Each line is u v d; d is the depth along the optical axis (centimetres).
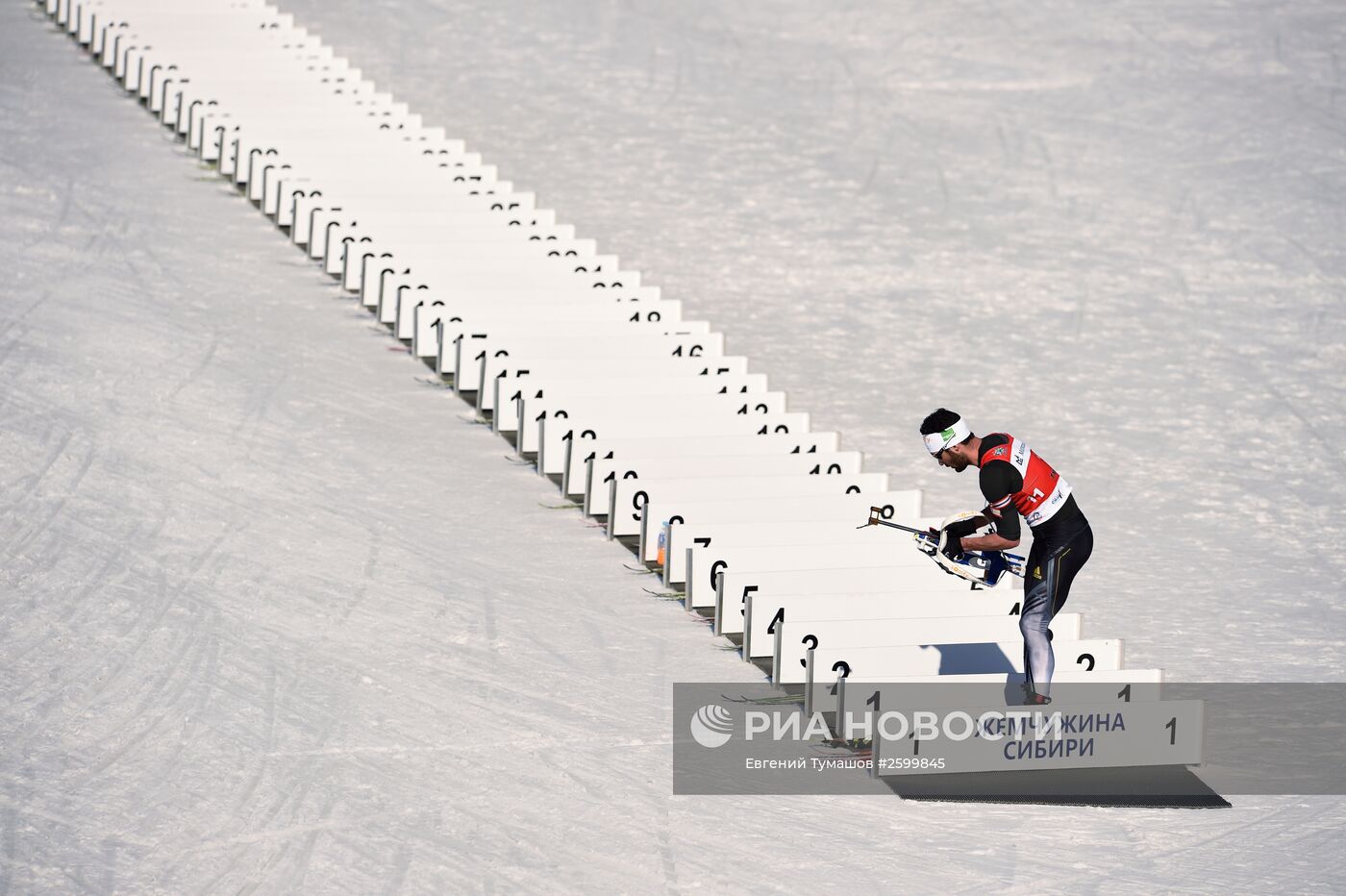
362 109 7169
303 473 4356
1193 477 5125
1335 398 5844
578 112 8644
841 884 2667
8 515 3900
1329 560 4544
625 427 4478
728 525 3856
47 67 8012
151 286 5575
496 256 5681
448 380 5144
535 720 3200
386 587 3756
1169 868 2783
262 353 5159
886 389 5669
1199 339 6338
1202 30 10275
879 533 3894
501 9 10281
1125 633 3966
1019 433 5391
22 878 2542
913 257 7050
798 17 10388
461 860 2675
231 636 3447
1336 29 10288
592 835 2784
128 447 4366
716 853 2748
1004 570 3569
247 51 7862
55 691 3155
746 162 8094
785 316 6306
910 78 9438
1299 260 7181
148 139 7144
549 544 4091
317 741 3048
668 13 10381
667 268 6688
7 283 5394
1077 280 6888
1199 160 8375
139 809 2773
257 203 6525
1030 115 8931
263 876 2595
